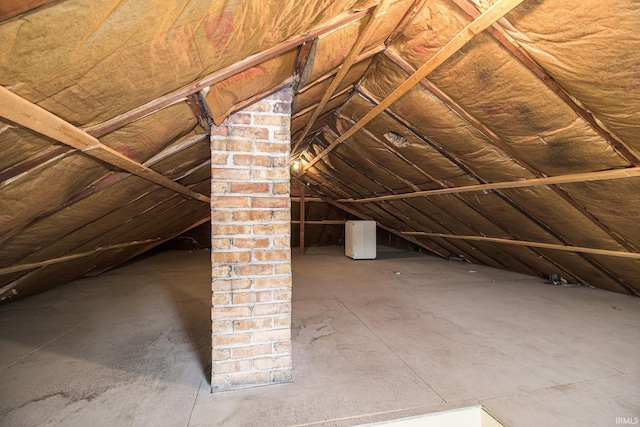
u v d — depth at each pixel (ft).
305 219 25.16
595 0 3.58
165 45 2.68
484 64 5.22
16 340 7.44
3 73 2.17
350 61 5.55
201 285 13.33
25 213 4.51
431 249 20.22
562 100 5.24
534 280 13.92
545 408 4.84
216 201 5.15
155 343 7.25
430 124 7.64
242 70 4.01
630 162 5.84
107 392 5.20
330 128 11.25
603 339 7.48
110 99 3.11
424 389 5.31
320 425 4.41
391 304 10.27
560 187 7.63
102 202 6.14
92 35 2.17
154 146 5.00
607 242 8.82
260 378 5.34
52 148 3.45
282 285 5.38
